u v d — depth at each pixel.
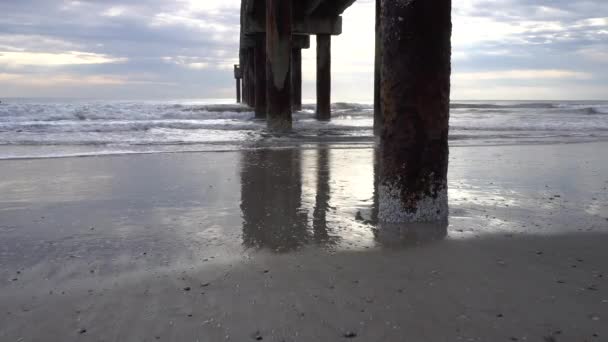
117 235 3.32
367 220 3.64
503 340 1.84
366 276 2.49
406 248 2.96
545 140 10.22
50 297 2.27
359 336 1.87
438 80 3.32
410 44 3.26
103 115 17.75
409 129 3.39
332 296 2.24
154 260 2.79
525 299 2.21
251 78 27.56
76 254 2.92
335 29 17.62
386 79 3.43
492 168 6.29
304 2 17.25
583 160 7.09
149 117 18.47
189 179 5.49
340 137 10.42
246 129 12.88
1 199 4.49
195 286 2.39
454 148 8.58
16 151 8.09
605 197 4.52
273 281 2.43
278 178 5.54
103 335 1.90
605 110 25.95
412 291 2.30
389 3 3.32
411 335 1.87
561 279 2.46
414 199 3.49
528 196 4.54
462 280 2.44
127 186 5.10
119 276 2.54
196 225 3.57
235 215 3.86
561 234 3.27
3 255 2.90
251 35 18.17
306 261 2.74
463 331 1.91
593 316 2.04
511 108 32.03
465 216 3.71
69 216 3.86
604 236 3.23
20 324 2.00
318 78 18.06
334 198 4.48
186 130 12.50
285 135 11.05
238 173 5.88
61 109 19.50
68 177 5.64
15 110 18.08
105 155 7.54
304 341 1.83
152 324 1.98
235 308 2.12
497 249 2.94
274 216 3.81
